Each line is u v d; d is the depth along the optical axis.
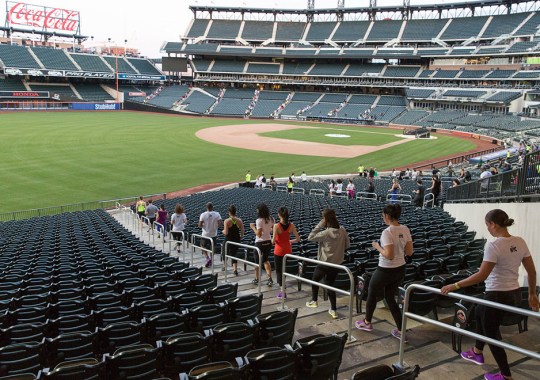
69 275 10.59
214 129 69.31
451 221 16.19
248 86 110.44
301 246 11.64
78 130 59.91
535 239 9.16
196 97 103.50
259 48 104.56
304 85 105.81
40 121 68.12
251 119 91.62
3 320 7.44
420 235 12.51
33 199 28.28
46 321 7.27
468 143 59.84
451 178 32.53
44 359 5.98
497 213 5.50
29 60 91.19
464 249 11.01
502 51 79.06
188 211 21.61
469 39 89.50
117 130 62.06
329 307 8.44
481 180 15.32
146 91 108.12
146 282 9.71
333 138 63.06
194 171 39.16
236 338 6.02
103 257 12.82
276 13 113.88
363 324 7.05
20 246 15.31
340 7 107.75
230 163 43.44
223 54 106.06
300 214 18.62
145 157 43.81
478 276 5.31
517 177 11.79
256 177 37.97
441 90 82.81
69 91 97.69
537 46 74.62
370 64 100.25
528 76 73.25
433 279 7.50
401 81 92.62
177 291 8.78
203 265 13.63
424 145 57.69
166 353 5.67
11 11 106.88
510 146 53.12
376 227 14.62
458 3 96.12
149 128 66.31
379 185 32.22
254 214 19.22
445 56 87.38
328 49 98.88
